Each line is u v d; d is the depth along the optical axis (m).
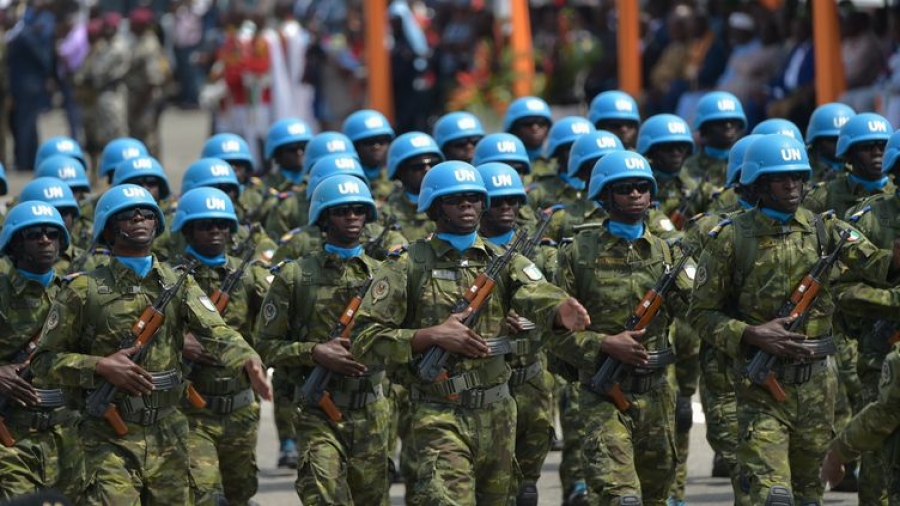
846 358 24.27
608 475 20.83
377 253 25.05
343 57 55.59
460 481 19.84
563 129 29.41
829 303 20.67
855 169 25.22
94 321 20.11
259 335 22.27
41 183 25.72
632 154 21.81
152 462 20.28
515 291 20.08
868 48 41.25
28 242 21.53
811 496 21.17
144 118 53.41
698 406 32.19
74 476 21.73
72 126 58.31
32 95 56.22
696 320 20.94
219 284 24.03
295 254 25.91
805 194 23.16
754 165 20.75
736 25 44.78
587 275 21.70
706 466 28.11
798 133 27.45
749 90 44.34
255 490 24.17
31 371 20.94
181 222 23.73
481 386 20.20
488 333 20.22
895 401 17.22
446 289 20.30
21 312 21.69
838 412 24.38
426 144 27.88
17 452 21.53
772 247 20.64
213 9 73.56
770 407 20.52
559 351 21.44
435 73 54.91
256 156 54.28
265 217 30.95
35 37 55.84
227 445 23.53
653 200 27.53
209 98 54.84
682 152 28.77
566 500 24.25
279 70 54.09
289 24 55.78
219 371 23.28
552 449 29.86
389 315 20.22
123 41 52.72
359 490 22.08
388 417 22.19
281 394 22.95
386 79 53.09
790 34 44.12
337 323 21.94
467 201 20.33
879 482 20.86
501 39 54.88
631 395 21.42
